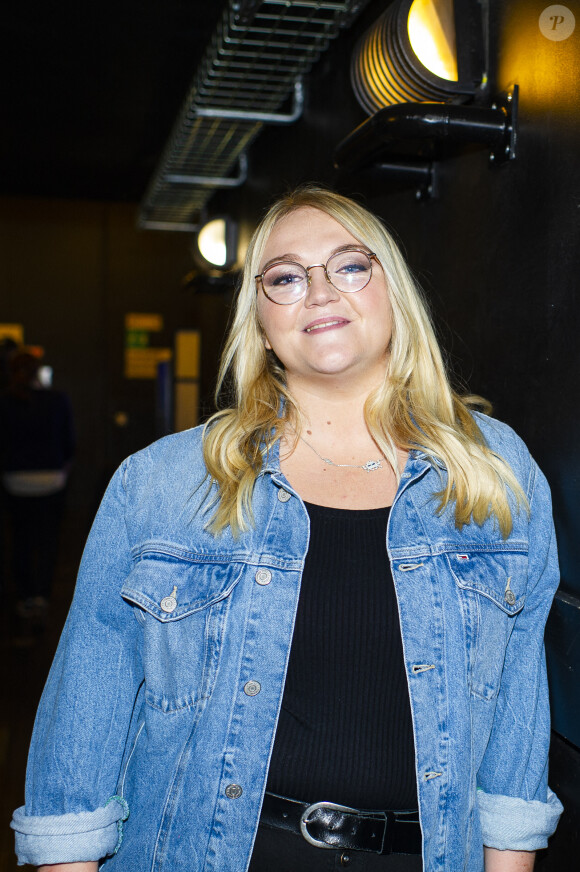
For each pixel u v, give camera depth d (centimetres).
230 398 133
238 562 113
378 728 106
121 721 114
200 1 293
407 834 107
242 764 107
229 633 111
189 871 107
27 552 430
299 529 112
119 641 115
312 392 122
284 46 241
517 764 118
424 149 174
